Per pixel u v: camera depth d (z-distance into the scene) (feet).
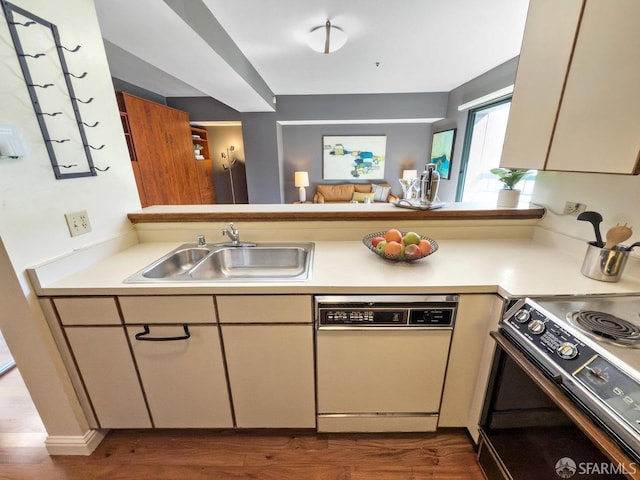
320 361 3.71
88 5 3.90
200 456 4.12
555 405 2.45
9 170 3.00
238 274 4.90
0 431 4.43
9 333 3.40
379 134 18.97
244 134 17.01
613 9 2.51
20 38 3.03
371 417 4.08
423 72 12.12
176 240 5.08
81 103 3.83
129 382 3.85
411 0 6.45
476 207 5.04
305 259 4.50
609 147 2.67
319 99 16.76
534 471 2.74
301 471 3.92
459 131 14.66
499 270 3.68
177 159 14.33
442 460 4.02
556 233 4.50
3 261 3.07
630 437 1.83
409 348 3.62
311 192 20.38
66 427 3.97
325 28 7.54
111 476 3.87
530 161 3.58
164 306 3.44
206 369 3.77
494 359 3.35
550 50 3.20
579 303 2.89
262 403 3.99
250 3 6.47
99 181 4.20
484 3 6.60
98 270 3.83
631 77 2.42
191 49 6.94
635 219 3.35
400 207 5.16
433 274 3.58
